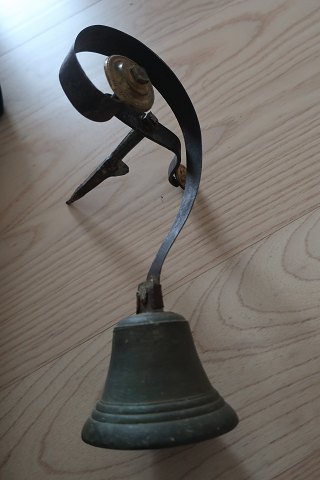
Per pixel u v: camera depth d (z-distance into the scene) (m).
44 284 0.77
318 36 0.78
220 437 0.65
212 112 0.79
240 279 0.70
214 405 0.51
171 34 0.84
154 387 0.50
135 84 0.59
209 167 0.77
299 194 0.72
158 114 0.81
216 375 0.67
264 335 0.68
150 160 0.79
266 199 0.73
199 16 0.84
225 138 0.77
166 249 0.60
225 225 0.73
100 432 0.49
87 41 0.61
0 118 0.87
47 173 0.82
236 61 0.80
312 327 0.67
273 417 0.65
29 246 0.79
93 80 0.84
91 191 0.80
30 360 0.74
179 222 0.62
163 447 0.47
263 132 0.76
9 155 0.85
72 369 0.72
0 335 0.76
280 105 0.77
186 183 0.66
